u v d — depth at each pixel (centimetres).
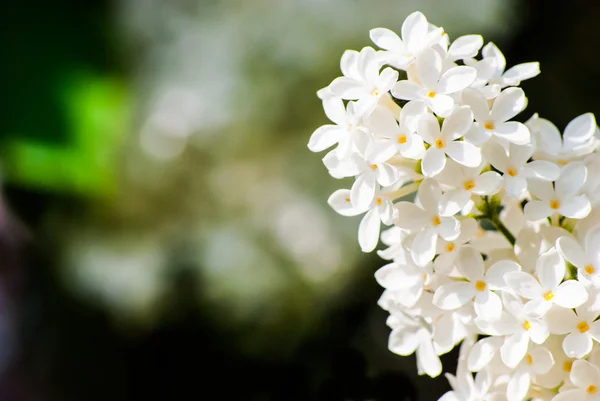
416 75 46
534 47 98
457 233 45
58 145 86
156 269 104
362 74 46
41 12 83
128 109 100
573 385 45
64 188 96
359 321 90
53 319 103
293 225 104
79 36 86
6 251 101
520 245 47
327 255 100
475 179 45
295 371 57
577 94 97
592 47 97
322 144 46
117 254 104
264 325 99
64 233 103
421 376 60
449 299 46
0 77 81
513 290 45
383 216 46
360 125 46
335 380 52
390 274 47
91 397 103
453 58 46
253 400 98
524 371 46
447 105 45
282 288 99
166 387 102
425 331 47
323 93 47
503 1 96
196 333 101
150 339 103
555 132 47
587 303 45
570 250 45
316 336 95
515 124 45
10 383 103
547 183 46
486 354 46
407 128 45
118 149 99
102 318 103
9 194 97
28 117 82
